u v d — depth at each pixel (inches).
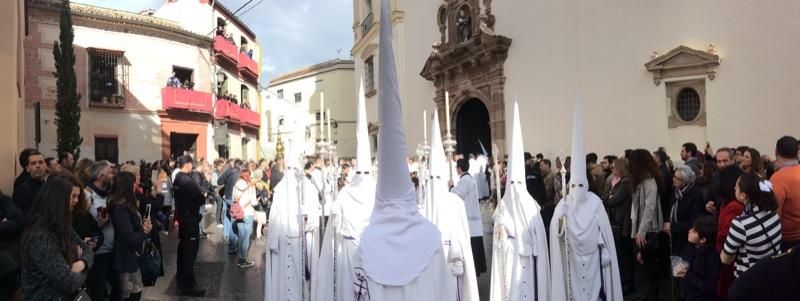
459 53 697.6
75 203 192.7
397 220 119.3
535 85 591.5
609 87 509.0
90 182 221.1
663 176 272.4
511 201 226.1
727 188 195.6
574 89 542.0
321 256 195.2
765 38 406.0
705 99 441.7
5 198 194.1
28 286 157.9
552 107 568.7
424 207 218.5
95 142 869.2
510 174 228.1
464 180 319.3
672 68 458.3
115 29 889.5
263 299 294.4
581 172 221.8
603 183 331.9
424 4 818.2
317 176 273.7
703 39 442.3
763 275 73.9
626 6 495.5
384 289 115.9
